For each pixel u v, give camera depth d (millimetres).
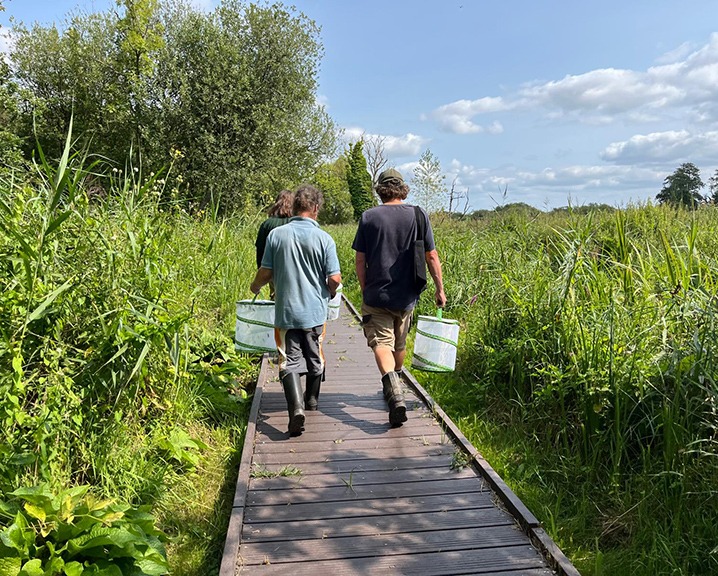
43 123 24016
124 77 24438
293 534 3279
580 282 5484
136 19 22438
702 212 9742
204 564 3338
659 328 4379
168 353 4438
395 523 3389
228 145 23203
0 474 3113
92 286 3826
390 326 4918
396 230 4770
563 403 4598
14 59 27547
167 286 4512
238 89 22688
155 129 23406
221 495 4051
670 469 3604
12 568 2586
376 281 4781
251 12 23594
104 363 3840
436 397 6086
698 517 3359
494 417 5484
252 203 21188
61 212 3588
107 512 2957
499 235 10328
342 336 8523
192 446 4352
